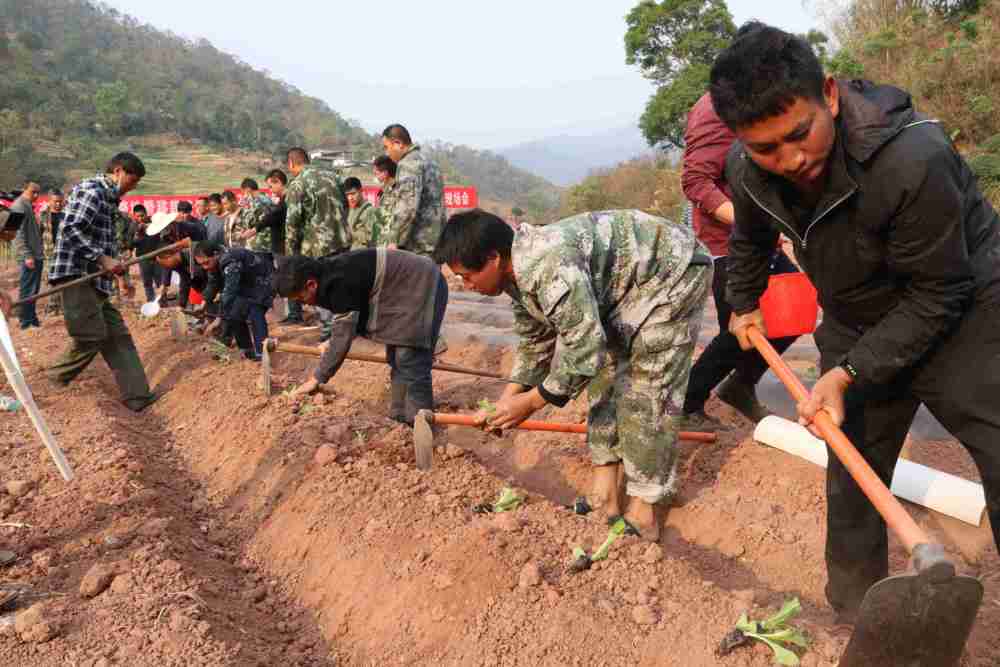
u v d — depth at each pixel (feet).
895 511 6.79
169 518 13.16
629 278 10.68
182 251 32.04
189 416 20.43
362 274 15.25
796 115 6.12
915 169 6.29
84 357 21.13
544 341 11.74
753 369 14.69
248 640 10.11
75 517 12.89
